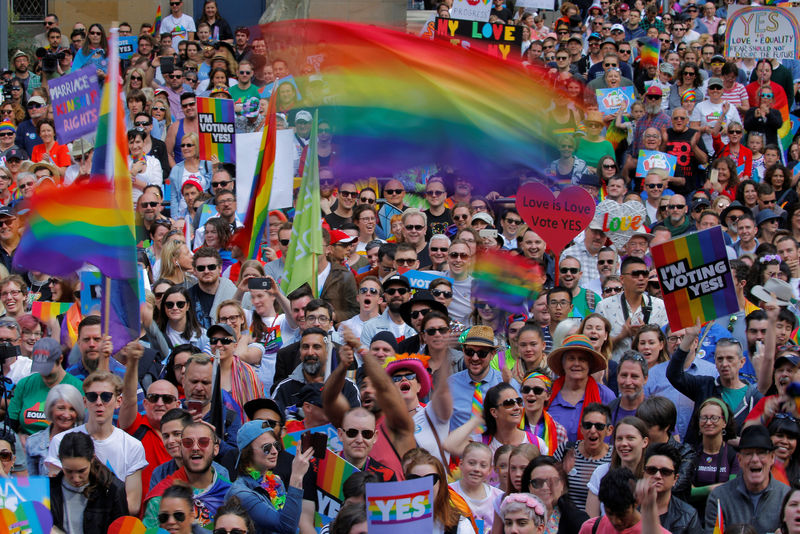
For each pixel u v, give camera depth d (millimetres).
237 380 36500
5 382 35969
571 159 55969
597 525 28125
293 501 29078
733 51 70125
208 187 56750
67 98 52062
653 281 43562
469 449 30531
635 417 30938
